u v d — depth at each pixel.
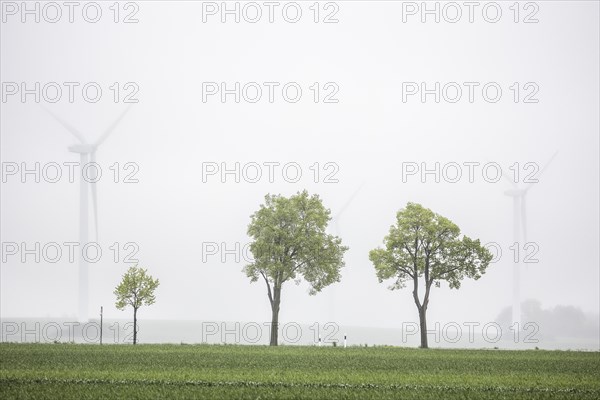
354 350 76.38
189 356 63.56
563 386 46.66
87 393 41.56
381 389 44.88
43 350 67.50
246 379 47.84
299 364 58.09
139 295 79.69
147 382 45.88
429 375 51.59
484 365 59.84
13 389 42.56
